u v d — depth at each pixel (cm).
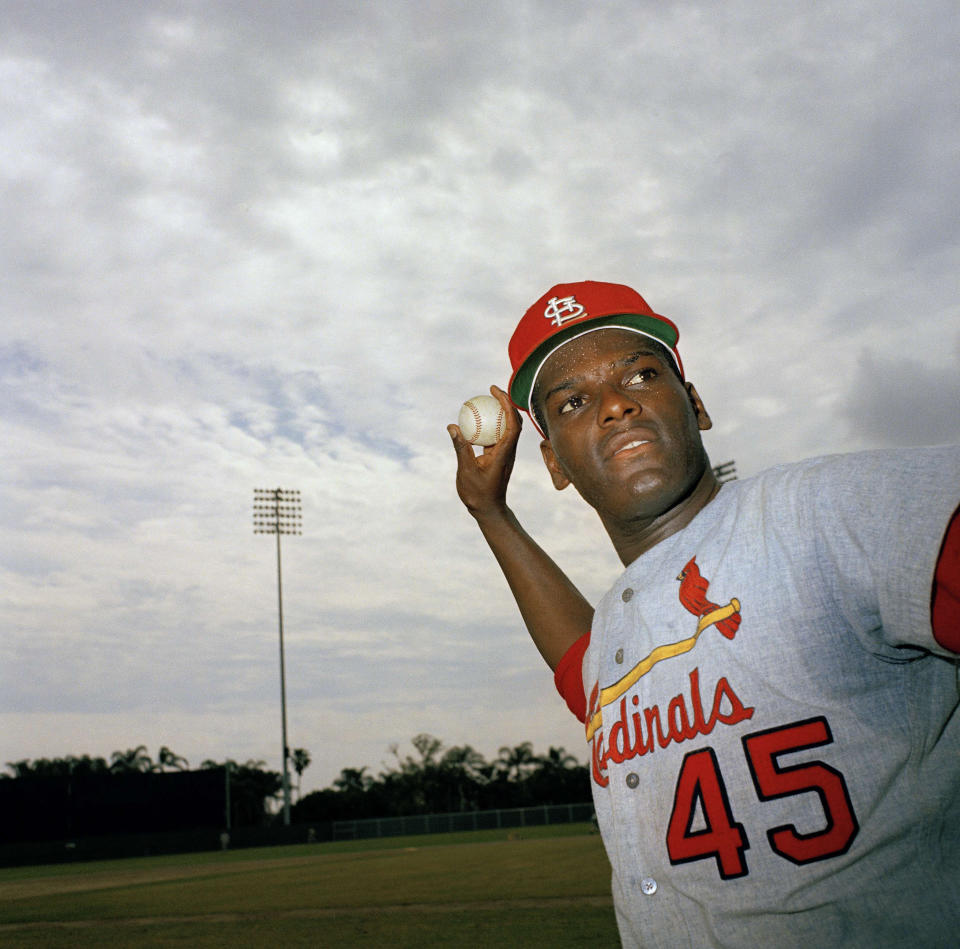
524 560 218
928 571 95
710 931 115
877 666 111
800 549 115
